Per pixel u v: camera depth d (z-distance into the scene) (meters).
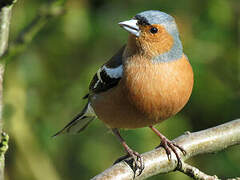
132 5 11.12
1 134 3.49
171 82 6.82
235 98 10.91
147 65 6.84
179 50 7.02
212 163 10.53
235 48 11.06
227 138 6.84
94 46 11.41
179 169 6.36
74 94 11.16
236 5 11.10
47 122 10.95
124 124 7.40
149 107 6.89
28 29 2.99
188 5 10.95
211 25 10.89
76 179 10.69
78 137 10.88
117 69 7.13
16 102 10.48
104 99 7.30
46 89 11.41
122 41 11.15
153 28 6.78
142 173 6.18
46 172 10.56
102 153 10.66
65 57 11.59
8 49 2.98
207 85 10.72
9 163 10.59
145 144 9.84
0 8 3.25
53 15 3.00
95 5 11.30
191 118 10.91
